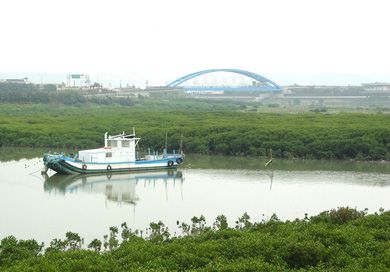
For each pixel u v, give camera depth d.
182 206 84.00
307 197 91.19
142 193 95.06
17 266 43.94
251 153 141.12
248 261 44.41
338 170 119.69
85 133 157.00
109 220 75.06
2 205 84.56
